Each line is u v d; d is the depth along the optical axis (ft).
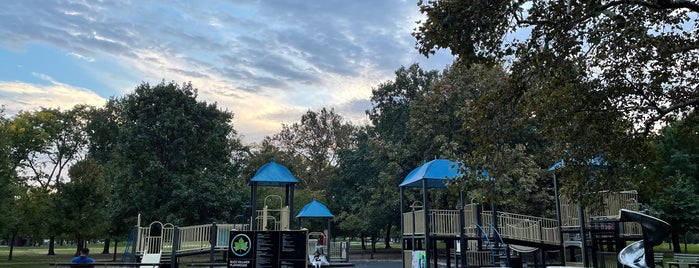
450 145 108.17
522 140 101.50
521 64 28.50
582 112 35.19
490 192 34.50
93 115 192.44
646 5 26.68
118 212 114.11
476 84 113.09
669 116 36.63
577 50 26.37
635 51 33.30
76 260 45.50
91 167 124.77
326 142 229.86
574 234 75.05
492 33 26.84
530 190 93.56
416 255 67.62
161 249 65.82
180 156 119.14
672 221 113.70
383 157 134.82
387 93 153.17
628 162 36.55
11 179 112.37
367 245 256.52
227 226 69.77
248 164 191.31
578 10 25.58
